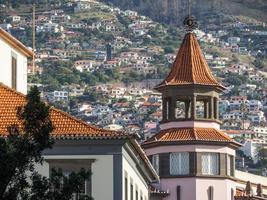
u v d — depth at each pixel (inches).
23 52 4168.3
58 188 2930.6
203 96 5782.5
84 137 3590.1
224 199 5713.6
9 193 2903.5
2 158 2898.6
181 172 5698.8
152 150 5757.9
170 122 5787.4
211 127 5787.4
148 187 4589.1
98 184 3602.4
